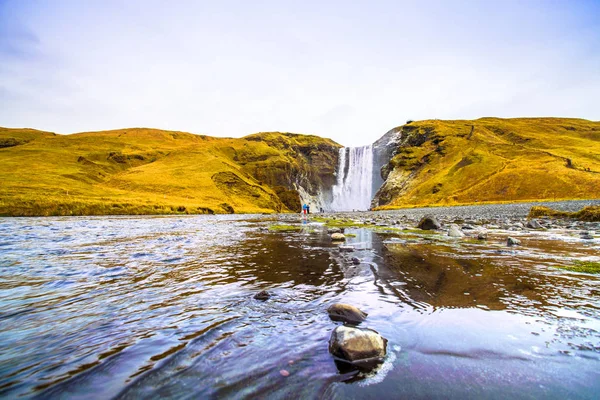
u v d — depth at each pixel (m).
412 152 140.75
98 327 3.52
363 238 13.23
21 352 2.86
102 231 18.02
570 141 148.75
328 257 8.45
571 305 4.25
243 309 4.17
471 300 4.50
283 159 149.25
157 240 13.19
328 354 2.85
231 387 2.30
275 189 131.62
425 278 5.91
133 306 4.30
